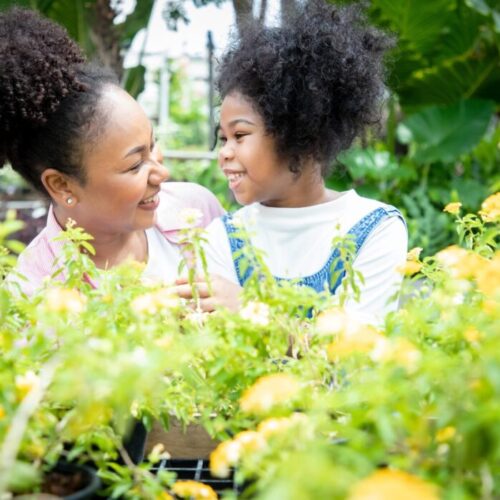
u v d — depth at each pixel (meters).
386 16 4.22
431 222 3.96
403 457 0.67
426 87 4.67
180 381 0.93
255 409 0.69
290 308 0.95
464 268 0.85
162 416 0.92
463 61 4.44
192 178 4.84
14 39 1.43
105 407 0.76
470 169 4.86
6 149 1.49
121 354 0.69
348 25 1.57
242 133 1.48
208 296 1.24
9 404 0.72
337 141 1.55
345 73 1.50
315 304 0.94
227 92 1.51
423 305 0.91
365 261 1.49
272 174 1.50
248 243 0.99
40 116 1.40
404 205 4.37
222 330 0.91
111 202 1.45
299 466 0.52
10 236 3.85
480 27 4.29
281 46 1.47
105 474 0.79
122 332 0.90
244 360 0.90
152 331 0.85
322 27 1.51
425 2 4.09
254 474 0.74
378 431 0.66
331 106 1.52
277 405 0.74
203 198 1.77
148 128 1.46
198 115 9.79
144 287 0.97
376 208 1.55
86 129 1.40
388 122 4.83
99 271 1.03
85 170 1.42
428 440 0.69
